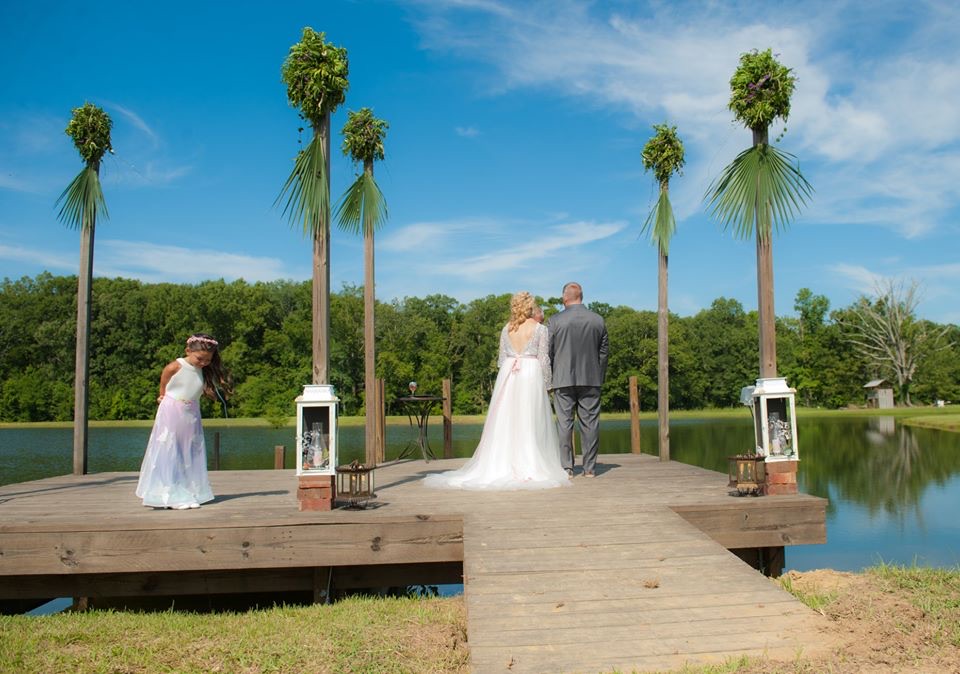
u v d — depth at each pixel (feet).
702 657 10.73
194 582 18.34
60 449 85.20
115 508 19.98
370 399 31.40
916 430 120.57
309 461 18.78
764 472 19.99
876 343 233.96
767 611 12.34
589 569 14.11
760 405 20.10
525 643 11.19
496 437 23.17
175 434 20.13
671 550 15.11
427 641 12.95
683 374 208.95
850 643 11.10
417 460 34.32
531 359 23.56
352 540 17.58
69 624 15.02
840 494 52.01
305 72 19.83
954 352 237.25
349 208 31.37
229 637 13.70
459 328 202.80
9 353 172.96
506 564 14.35
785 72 20.56
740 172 21.17
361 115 31.27
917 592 13.83
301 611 15.74
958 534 37.42
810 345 234.38
